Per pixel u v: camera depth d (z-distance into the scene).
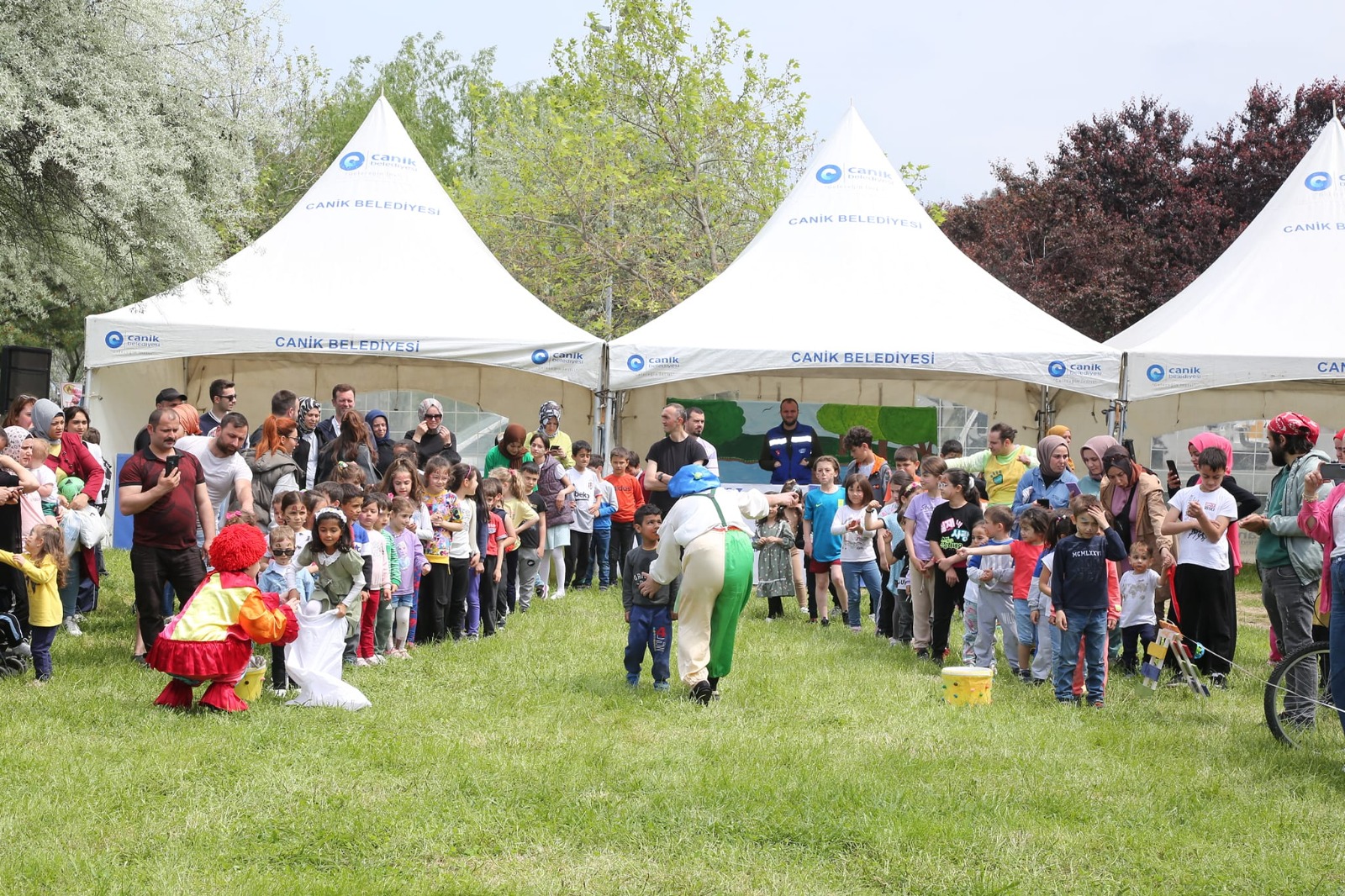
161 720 6.34
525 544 11.02
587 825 4.95
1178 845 4.96
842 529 10.47
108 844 4.59
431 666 8.19
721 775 5.59
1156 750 6.50
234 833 4.74
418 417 16.11
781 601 11.41
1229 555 8.56
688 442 11.73
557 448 12.04
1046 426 15.91
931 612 9.16
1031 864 4.69
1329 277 14.60
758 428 15.47
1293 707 6.71
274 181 30.11
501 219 27.44
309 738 6.11
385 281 14.25
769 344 13.37
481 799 5.23
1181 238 28.16
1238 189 29.19
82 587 9.34
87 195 11.20
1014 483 10.89
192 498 7.86
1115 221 28.28
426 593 9.19
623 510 12.74
